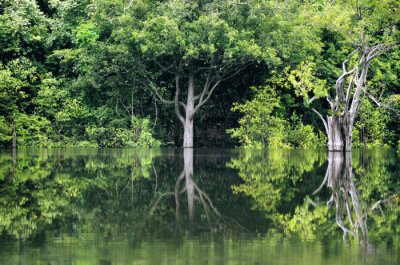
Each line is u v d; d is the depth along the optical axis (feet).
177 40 147.54
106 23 156.87
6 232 46.11
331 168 101.76
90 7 162.20
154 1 157.58
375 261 38.11
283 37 159.12
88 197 65.10
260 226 49.39
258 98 165.48
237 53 151.43
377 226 50.75
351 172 96.07
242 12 156.04
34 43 167.94
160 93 168.25
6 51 164.35
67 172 90.84
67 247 41.06
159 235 45.21
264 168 99.71
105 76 165.89
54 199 63.52
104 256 38.55
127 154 133.28
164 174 88.58
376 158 129.70
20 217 52.70
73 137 165.17
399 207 61.16
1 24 160.15
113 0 154.51
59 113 162.20
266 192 70.23
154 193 68.39
